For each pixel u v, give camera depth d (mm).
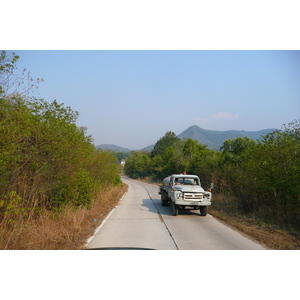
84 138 13656
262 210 12266
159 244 7398
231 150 21344
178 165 36500
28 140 7992
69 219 9461
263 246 7219
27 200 8742
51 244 6949
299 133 11469
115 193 23281
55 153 8852
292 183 9555
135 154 96250
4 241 6465
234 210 13781
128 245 7281
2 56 6074
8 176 7312
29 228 7449
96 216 12133
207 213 13516
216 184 20594
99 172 17344
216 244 7414
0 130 6180
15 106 6570
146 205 16797
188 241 7742
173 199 12617
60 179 9984
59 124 9211
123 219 11508
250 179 12781
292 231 8812
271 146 11430
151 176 63469
